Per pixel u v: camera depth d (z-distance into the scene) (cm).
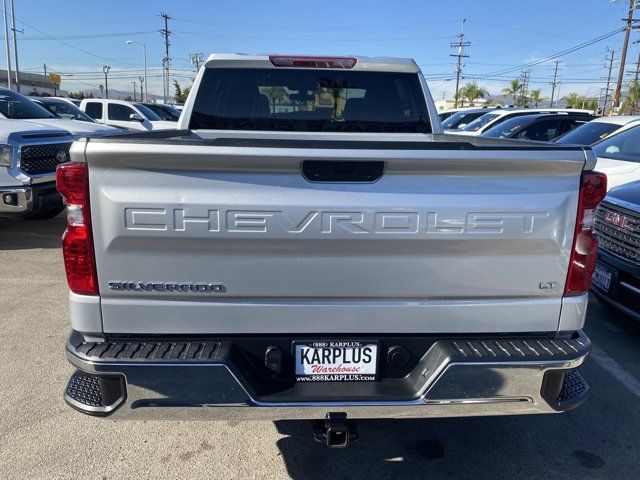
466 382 216
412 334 223
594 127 805
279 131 402
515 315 222
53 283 546
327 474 269
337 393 219
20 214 667
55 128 728
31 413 315
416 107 411
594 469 276
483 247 214
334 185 204
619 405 339
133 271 208
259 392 218
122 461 275
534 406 223
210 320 214
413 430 311
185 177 200
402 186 207
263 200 203
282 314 215
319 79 399
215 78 393
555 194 214
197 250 206
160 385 208
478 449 293
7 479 258
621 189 453
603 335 451
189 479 262
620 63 3694
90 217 202
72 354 210
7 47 3466
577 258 221
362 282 214
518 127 1054
